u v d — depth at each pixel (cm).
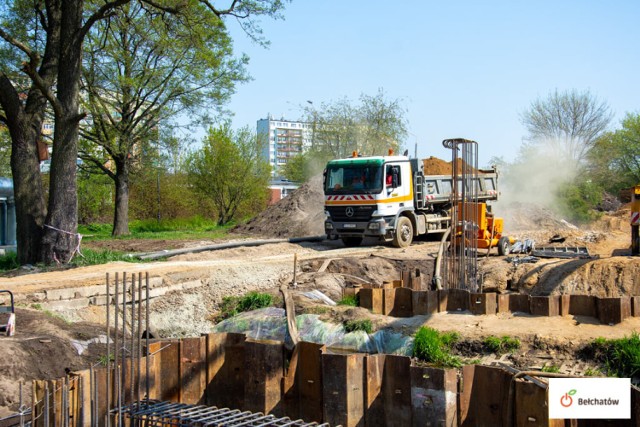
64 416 756
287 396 988
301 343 988
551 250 1934
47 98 1652
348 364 910
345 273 1758
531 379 820
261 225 3050
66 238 1697
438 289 1370
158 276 1442
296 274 1686
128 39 2839
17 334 955
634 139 4684
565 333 1092
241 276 1593
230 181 4272
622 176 4741
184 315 1400
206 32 2433
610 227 3034
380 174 2055
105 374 844
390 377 913
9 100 1691
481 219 1811
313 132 4400
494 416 847
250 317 1312
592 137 4850
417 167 2156
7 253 1781
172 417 806
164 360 995
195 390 1012
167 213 4306
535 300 1221
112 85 2844
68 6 1711
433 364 1068
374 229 2053
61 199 1697
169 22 2066
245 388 1004
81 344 1007
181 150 3366
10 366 848
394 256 1945
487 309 1248
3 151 3017
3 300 1178
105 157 3130
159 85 2939
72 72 1720
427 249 2086
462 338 1120
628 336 1057
